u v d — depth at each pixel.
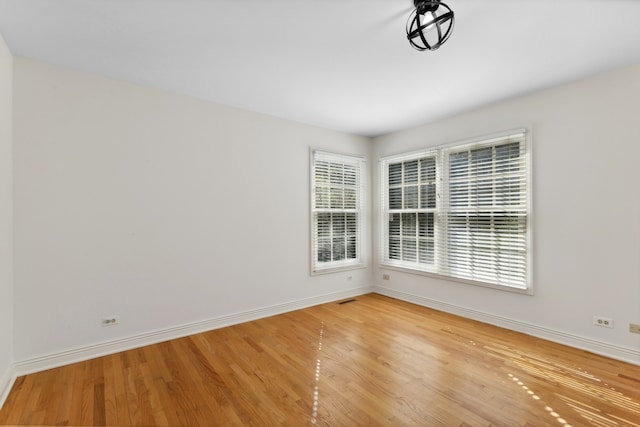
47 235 2.44
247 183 3.55
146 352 2.71
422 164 4.14
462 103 3.35
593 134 2.66
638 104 2.44
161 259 2.97
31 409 1.91
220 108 3.36
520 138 3.13
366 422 1.78
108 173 2.71
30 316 2.36
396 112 3.63
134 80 2.79
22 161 2.34
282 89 2.99
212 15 1.86
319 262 4.26
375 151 4.80
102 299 2.67
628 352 2.48
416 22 1.79
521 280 3.13
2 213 2.09
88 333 2.60
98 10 1.81
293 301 3.94
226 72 2.63
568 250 2.82
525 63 2.46
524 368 2.39
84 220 2.59
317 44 2.20
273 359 2.57
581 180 2.73
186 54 2.33
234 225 3.45
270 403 1.97
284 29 2.01
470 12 1.82
